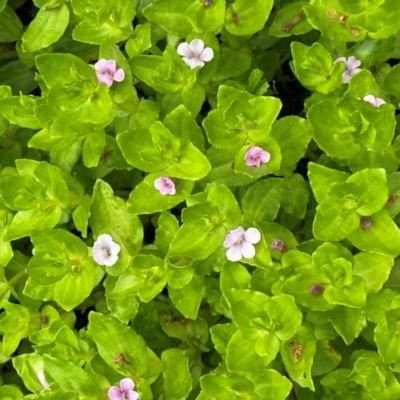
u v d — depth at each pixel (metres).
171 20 0.29
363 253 0.27
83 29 0.29
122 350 0.27
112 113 0.28
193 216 0.27
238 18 0.29
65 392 0.26
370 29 0.28
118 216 0.29
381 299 0.27
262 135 0.27
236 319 0.26
